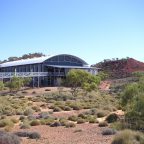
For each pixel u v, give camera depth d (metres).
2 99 51.66
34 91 72.44
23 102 52.00
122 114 34.75
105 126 27.70
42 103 51.88
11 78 77.38
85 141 20.25
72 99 58.28
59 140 21.38
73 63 96.00
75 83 68.38
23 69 97.69
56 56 92.62
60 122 30.52
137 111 24.52
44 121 31.19
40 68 90.94
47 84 88.56
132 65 140.00
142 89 28.73
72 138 21.97
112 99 57.38
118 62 143.38
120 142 16.94
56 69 91.19
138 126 23.33
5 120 30.50
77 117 33.97
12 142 18.72
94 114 37.16
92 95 62.34
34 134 22.86
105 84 93.19
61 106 45.41
